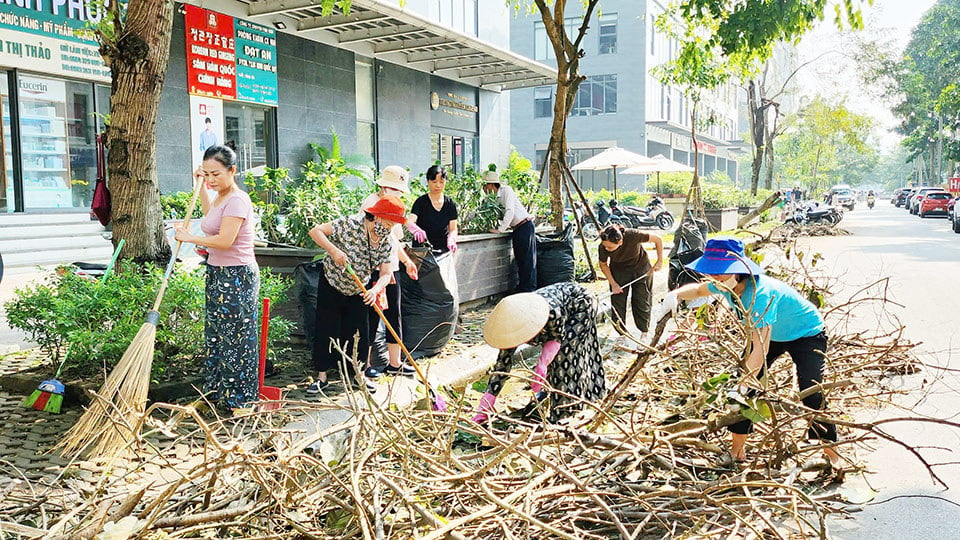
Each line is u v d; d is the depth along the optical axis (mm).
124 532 2955
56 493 3795
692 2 11430
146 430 4727
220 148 5051
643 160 19438
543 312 4539
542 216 12383
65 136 14219
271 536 3168
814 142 42625
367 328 5812
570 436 3598
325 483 3365
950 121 53875
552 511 3332
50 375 5652
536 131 44156
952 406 5625
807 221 28094
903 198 63500
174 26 15078
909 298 10969
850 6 10023
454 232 7738
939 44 50094
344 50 19750
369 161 18953
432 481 3238
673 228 25719
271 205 7930
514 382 6059
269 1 16594
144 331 4531
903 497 4047
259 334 5996
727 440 4320
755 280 4105
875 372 5922
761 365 4031
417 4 22484
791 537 3398
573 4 42375
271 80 17516
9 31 12969
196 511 3416
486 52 21312
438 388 4699
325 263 5664
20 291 5953
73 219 13914
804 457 4238
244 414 3980
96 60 14461
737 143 65000
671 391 4578
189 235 4938
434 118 24016
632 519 3498
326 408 3820
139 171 6238
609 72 42125
